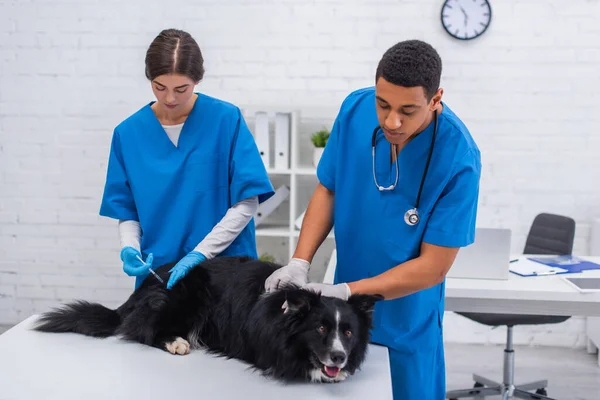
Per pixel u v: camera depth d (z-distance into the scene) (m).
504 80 3.64
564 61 3.60
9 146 3.84
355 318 1.47
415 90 1.36
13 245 3.91
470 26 3.58
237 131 1.92
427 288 1.65
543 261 2.78
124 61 3.76
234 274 1.71
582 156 3.66
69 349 1.62
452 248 1.59
